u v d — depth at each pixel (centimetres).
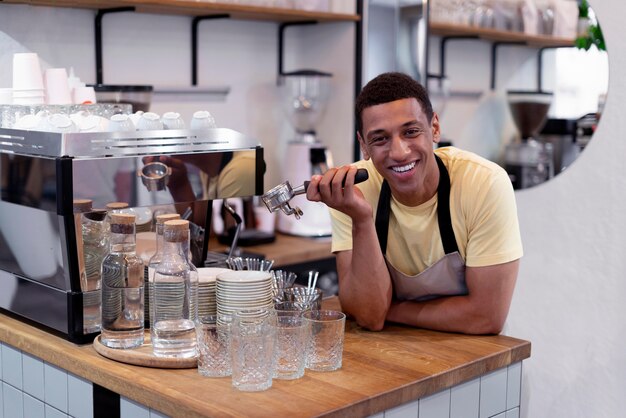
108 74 316
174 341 179
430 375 175
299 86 366
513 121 363
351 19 361
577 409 321
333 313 182
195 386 167
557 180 325
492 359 189
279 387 166
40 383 202
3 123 223
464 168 205
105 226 196
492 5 373
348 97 373
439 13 386
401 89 187
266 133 379
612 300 310
